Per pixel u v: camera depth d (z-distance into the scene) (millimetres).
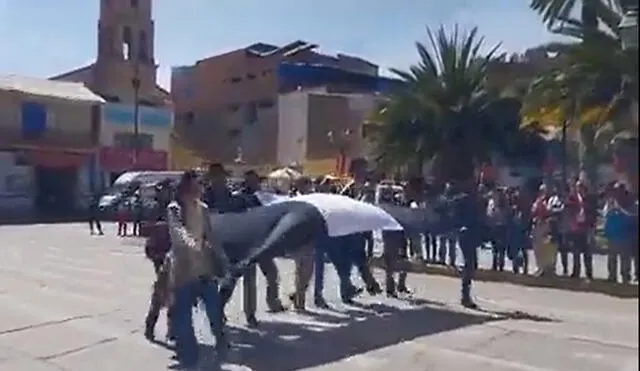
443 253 7168
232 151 16375
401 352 5863
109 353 6492
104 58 37750
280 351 6121
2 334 7293
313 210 6723
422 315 6977
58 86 36625
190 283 5910
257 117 16250
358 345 6191
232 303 7449
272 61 16938
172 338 6648
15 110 34125
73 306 8875
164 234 6844
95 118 36281
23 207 33812
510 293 5598
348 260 8344
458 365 5301
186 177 5828
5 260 14445
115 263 13836
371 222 7129
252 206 6863
